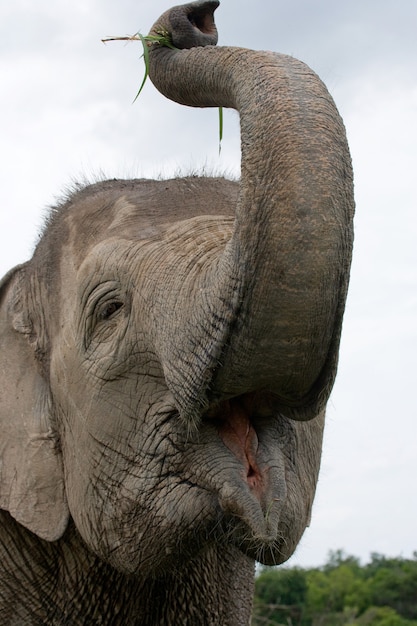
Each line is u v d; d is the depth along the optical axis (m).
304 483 4.59
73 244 5.05
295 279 3.55
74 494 4.80
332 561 24.09
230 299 3.73
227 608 5.45
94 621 5.14
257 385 3.87
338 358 3.83
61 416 4.90
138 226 4.73
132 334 4.46
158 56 4.32
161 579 5.10
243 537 4.13
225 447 4.16
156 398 4.43
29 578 5.16
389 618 18.69
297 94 3.69
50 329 5.06
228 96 3.98
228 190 5.00
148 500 4.40
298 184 3.55
